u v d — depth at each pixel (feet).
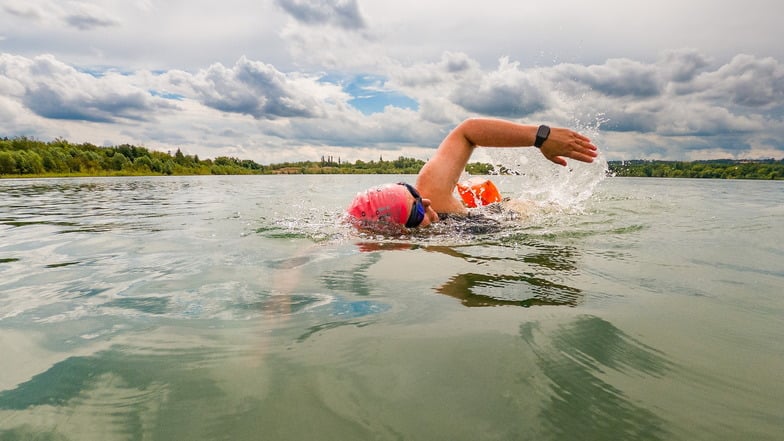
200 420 4.00
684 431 3.76
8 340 5.80
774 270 9.29
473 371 4.83
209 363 5.08
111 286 8.21
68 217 19.94
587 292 7.66
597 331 5.92
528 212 16.90
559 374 4.76
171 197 34.47
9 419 4.03
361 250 10.99
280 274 8.83
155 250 11.56
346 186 52.21
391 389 4.47
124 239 13.39
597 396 4.32
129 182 79.97
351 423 3.92
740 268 9.45
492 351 5.31
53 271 9.50
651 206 21.63
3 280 8.81
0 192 43.34
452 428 3.82
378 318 6.41
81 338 5.83
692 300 7.29
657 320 6.36
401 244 11.71
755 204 24.97
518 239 12.41
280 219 17.26
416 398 4.30
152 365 5.05
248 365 5.01
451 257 10.22
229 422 3.96
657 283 8.27
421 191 14.88
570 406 4.15
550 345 5.48
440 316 6.48
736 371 4.84
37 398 4.39
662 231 14.05
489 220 15.07
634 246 11.64
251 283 8.23
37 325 6.31
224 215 19.33
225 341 5.67
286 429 3.85
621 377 4.70
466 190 17.24
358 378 4.70
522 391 4.42
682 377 4.71
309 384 4.59
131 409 4.18
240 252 10.96
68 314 6.75
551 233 13.35
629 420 3.92
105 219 18.86
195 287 8.03
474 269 9.15
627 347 5.43
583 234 13.26
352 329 6.01
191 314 6.66
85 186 59.67
